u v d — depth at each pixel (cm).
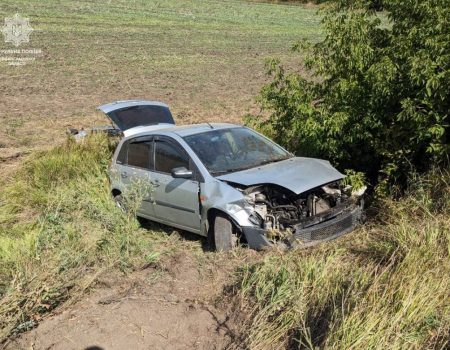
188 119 1503
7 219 776
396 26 757
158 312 473
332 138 770
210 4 5928
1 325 456
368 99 741
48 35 3180
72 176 938
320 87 846
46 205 801
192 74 2422
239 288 491
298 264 497
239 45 3512
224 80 2291
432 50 652
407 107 665
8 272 561
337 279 453
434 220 551
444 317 391
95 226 670
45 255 576
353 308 396
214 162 664
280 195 620
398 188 714
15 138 1285
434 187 640
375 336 367
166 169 704
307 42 871
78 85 2059
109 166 846
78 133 1130
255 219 591
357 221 628
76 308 491
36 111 1616
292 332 411
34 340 443
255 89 2066
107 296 510
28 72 2259
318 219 584
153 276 545
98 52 2819
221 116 1545
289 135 875
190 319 461
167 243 687
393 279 429
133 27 3897
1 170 1021
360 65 736
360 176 685
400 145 728
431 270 435
